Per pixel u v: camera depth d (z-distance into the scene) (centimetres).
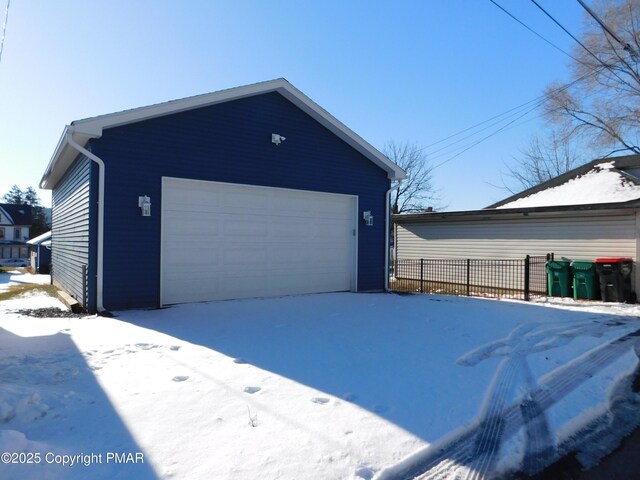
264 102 962
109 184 756
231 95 884
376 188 1184
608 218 1182
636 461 305
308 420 329
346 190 1114
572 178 1662
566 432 346
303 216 1041
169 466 256
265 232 971
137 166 786
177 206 845
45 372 409
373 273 1177
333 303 919
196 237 869
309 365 468
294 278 1023
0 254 4812
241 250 933
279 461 268
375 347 561
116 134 764
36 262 2600
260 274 963
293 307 845
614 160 1670
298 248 1030
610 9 1944
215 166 885
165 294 827
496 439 326
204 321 684
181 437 293
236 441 290
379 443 300
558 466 294
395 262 1802
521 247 1387
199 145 863
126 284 774
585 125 2230
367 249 1162
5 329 606
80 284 861
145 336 568
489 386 432
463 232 1563
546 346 619
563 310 945
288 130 1004
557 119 2283
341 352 528
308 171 1040
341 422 329
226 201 910
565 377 484
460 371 476
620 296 1090
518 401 405
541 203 1536
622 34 1942
